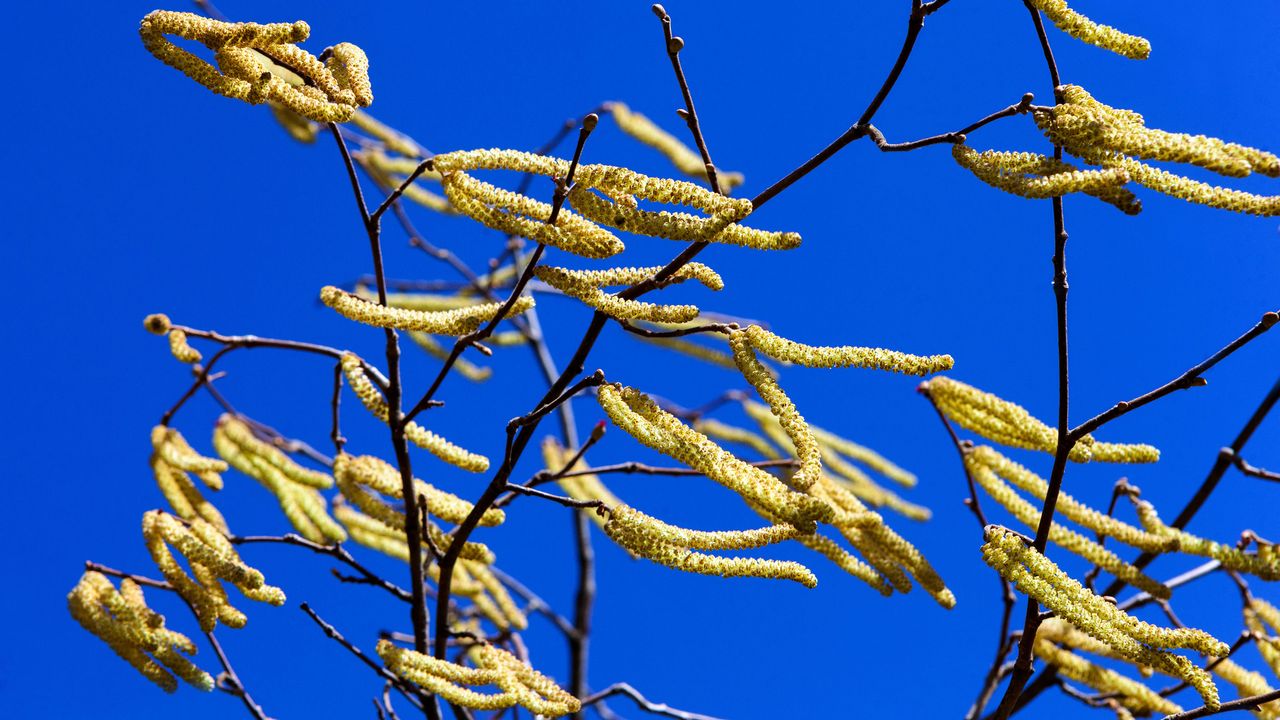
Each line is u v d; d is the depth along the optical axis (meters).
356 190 1.39
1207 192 1.28
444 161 1.32
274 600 1.42
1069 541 1.41
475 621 1.60
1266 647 1.47
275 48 1.33
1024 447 1.40
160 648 1.42
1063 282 1.36
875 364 1.31
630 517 1.32
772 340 1.32
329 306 1.34
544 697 1.38
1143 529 1.43
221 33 1.31
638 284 1.35
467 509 1.44
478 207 1.32
